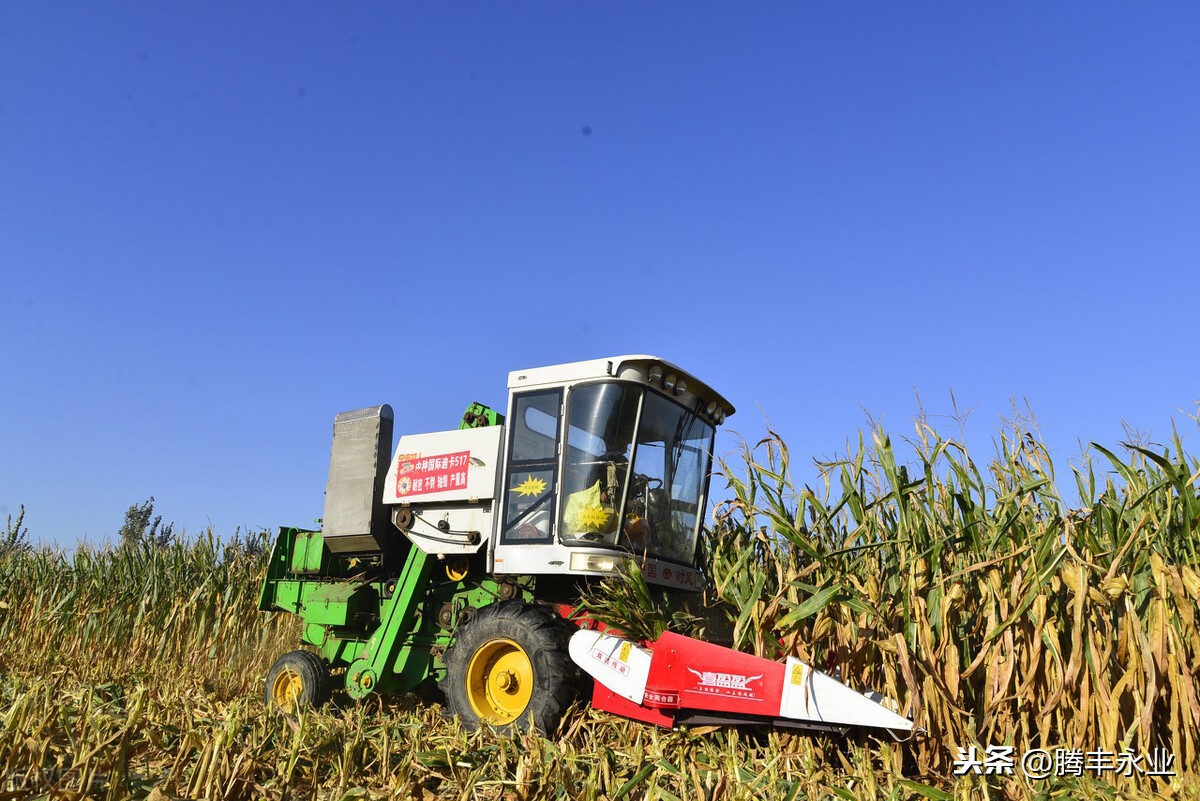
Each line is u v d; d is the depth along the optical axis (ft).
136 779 14.37
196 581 36.11
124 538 41.63
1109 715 15.46
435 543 24.07
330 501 27.40
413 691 25.76
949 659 16.56
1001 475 19.40
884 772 16.49
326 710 20.98
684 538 23.41
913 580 17.16
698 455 24.06
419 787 15.39
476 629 21.66
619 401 21.38
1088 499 18.29
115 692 22.77
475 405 25.45
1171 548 17.69
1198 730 15.01
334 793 14.37
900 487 18.10
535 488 22.22
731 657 17.76
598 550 20.67
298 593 28.48
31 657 35.45
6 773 14.03
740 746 17.62
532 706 19.99
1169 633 15.21
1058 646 15.72
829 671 17.78
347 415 27.84
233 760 14.73
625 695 18.83
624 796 14.73
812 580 19.75
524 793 14.64
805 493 19.34
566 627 21.12
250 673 31.96
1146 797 14.57
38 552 41.60
